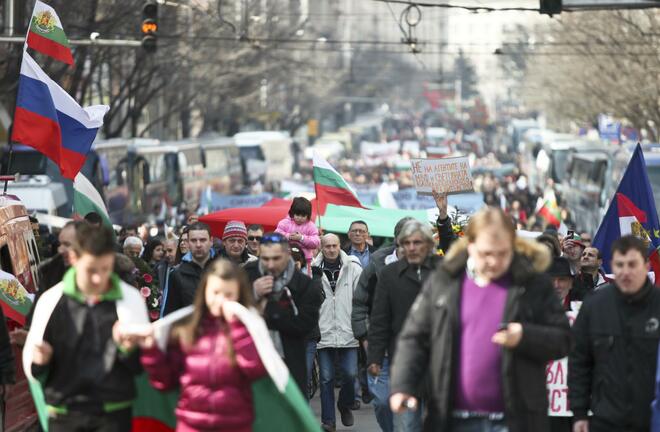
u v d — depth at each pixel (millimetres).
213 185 117250
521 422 15570
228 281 15977
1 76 69062
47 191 62562
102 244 16078
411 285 21812
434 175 30844
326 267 29344
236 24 114438
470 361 15656
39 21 31641
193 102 140250
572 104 153250
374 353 21984
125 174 84625
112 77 102812
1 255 24672
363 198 66438
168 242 34812
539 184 116000
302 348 21812
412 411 21344
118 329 16062
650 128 115062
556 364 21062
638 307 17781
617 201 26844
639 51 102375
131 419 16984
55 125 29844
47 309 16750
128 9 79125
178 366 16359
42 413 17156
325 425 28844
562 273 22203
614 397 17750
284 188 76625
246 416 16188
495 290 15695
